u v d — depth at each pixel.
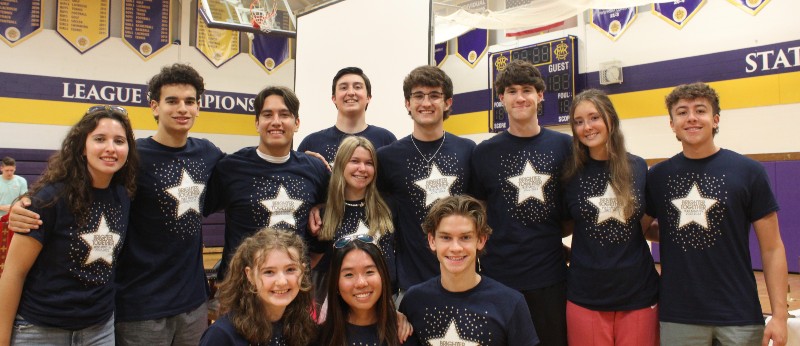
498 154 2.51
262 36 10.15
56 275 1.95
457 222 2.01
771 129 6.42
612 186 2.27
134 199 2.26
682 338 2.19
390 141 3.22
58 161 1.99
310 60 5.67
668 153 7.25
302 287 2.00
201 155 2.46
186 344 2.34
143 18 9.31
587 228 2.30
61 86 8.76
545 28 8.59
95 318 2.02
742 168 2.17
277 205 2.46
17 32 8.50
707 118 2.17
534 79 2.44
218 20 6.71
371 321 2.06
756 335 2.12
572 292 2.32
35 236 1.90
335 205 2.46
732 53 6.71
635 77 7.56
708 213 2.16
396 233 2.56
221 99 9.86
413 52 4.37
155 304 2.23
